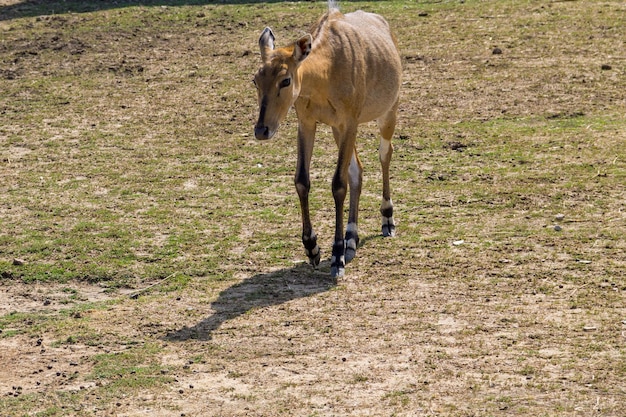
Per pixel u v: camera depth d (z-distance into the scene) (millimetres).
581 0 27156
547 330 10555
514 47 23500
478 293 11672
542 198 14805
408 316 11102
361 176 13320
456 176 16062
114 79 22828
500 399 9062
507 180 15680
